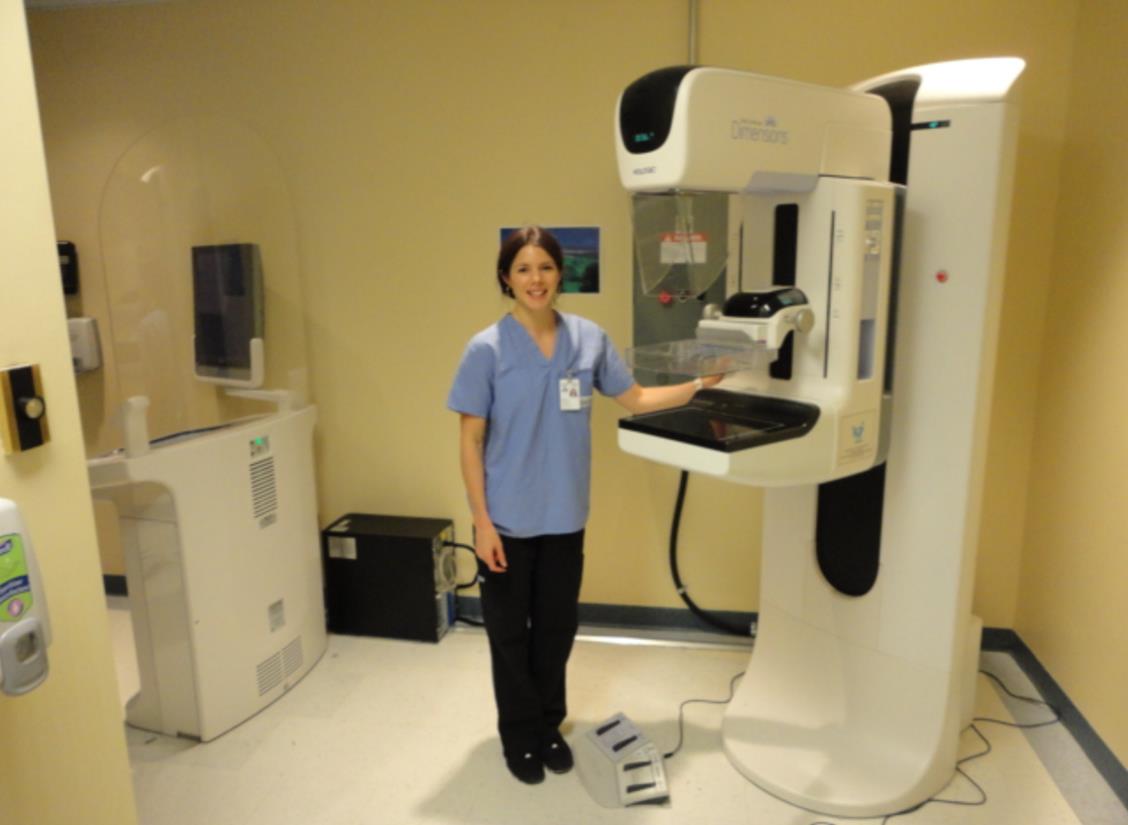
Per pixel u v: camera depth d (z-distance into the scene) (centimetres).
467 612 281
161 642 210
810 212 152
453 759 203
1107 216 188
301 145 256
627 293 246
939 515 172
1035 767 192
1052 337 219
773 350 152
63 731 124
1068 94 212
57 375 120
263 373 263
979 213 158
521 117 242
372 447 274
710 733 211
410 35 243
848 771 185
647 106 132
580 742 207
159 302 253
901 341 170
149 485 195
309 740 212
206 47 255
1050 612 218
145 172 252
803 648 202
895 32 218
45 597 112
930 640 177
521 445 179
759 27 224
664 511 259
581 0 232
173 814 184
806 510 195
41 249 117
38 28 262
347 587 267
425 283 259
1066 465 209
